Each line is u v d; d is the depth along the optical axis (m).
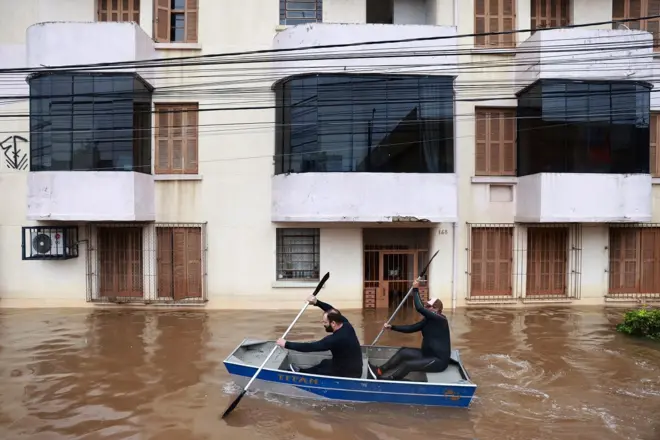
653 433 5.65
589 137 11.35
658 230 12.59
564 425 5.83
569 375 7.45
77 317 10.95
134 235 12.09
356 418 5.95
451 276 12.19
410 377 6.69
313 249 12.17
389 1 12.88
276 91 11.61
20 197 11.88
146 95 11.63
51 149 10.92
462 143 12.21
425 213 10.91
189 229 11.98
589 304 12.41
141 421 5.81
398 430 5.67
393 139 10.85
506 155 12.42
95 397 6.49
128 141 10.97
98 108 10.91
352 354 6.51
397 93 10.84
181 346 8.78
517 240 12.34
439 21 12.12
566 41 11.32
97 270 11.95
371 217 10.80
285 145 11.17
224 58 11.85
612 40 11.32
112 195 10.91
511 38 12.24
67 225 11.70
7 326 10.12
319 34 10.90
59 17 11.93
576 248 12.37
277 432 5.59
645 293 12.53
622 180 11.38
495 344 9.02
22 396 6.51
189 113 11.96
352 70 10.77
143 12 11.91
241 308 11.91
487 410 6.21
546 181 11.29
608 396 6.68
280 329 10.02
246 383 6.62
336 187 10.78
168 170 11.99
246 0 11.92
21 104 11.88
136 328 10.02
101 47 10.91
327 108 10.78
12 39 11.80
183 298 11.95
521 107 12.07
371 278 12.30
